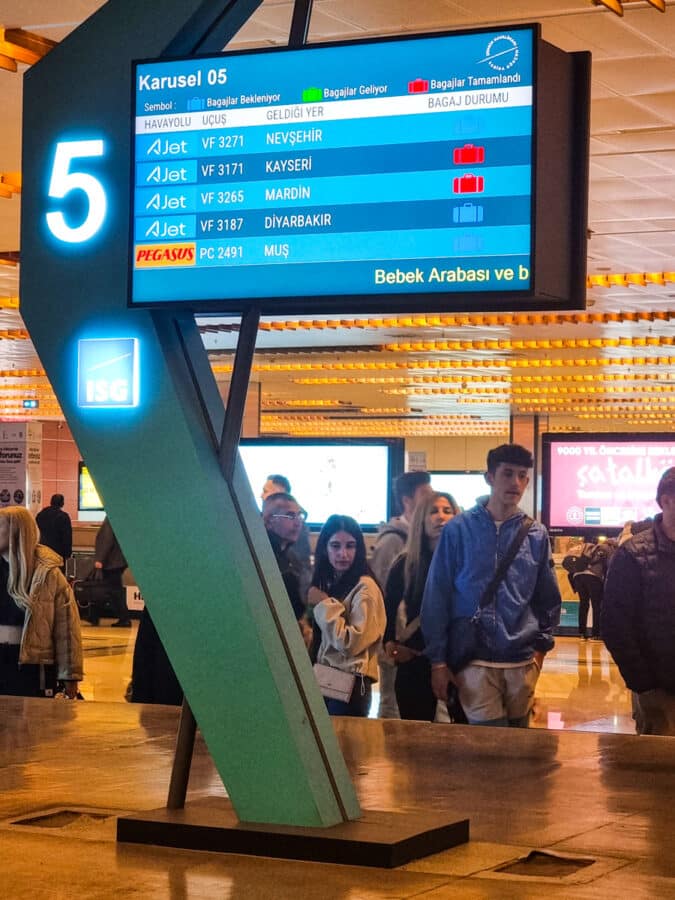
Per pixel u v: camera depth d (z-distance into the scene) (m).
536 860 5.25
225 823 5.27
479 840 5.50
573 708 12.91
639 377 33.72
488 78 4.92
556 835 5.62
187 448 5.48
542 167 4.90
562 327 24.59
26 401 42.12
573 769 7.19
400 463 15.77
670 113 12.33
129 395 5.60
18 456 19.78
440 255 4.96
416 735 8.25
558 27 10.21
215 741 5.41
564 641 21.03
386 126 5.04
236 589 5.38
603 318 23.92
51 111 5.82
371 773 7.04
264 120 5.19
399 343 27.88
